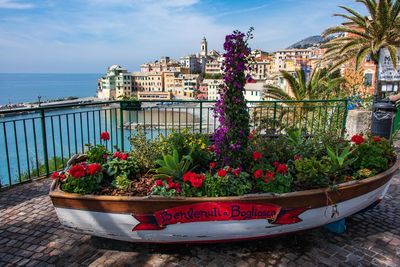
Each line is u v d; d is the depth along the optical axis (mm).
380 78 8375
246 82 3092
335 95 14914
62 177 2850
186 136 3809
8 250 2824
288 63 61531
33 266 2586
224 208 2525
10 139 24547
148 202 2479
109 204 2514
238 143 3113
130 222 2557
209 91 76500
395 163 3455
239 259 2707
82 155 3500
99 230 2650
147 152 3428
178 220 2539
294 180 3010
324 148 3738
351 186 2822
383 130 6188
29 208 3736
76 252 2795
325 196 2734
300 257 2744
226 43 2961
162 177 2920
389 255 2795
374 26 12773
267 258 2727
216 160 3342
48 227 3254
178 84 92625
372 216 3592
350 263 2664
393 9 12438
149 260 2678
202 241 2668
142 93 89750
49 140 20781
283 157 3561
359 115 6871
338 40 14656
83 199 2545
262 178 2771
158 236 2609
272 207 2607
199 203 2500
